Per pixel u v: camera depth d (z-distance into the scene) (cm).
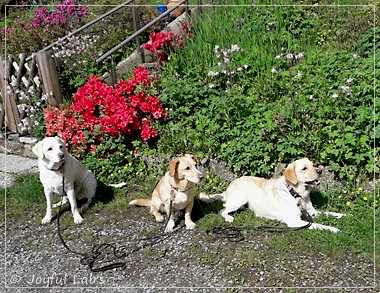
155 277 370
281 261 372
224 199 462
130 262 392
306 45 664
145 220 457
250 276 359
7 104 662
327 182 469
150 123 551
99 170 541
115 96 555
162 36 673
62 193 460
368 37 638
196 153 516
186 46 682
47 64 612
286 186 418
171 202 421
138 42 737
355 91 514
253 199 442
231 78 589
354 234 397
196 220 446
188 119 541
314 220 424
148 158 538
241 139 498
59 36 892
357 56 607
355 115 492
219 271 368
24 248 429
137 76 566
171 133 541
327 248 379
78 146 555
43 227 461
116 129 538
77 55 715
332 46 665
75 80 650
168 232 429
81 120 559
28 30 913
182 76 632
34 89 639
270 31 692
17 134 660
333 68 568
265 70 616
